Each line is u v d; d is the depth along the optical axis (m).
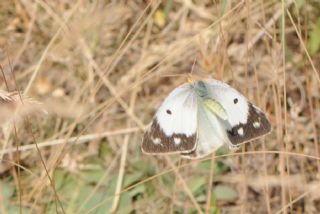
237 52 0.94
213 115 0.77
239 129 0.78
